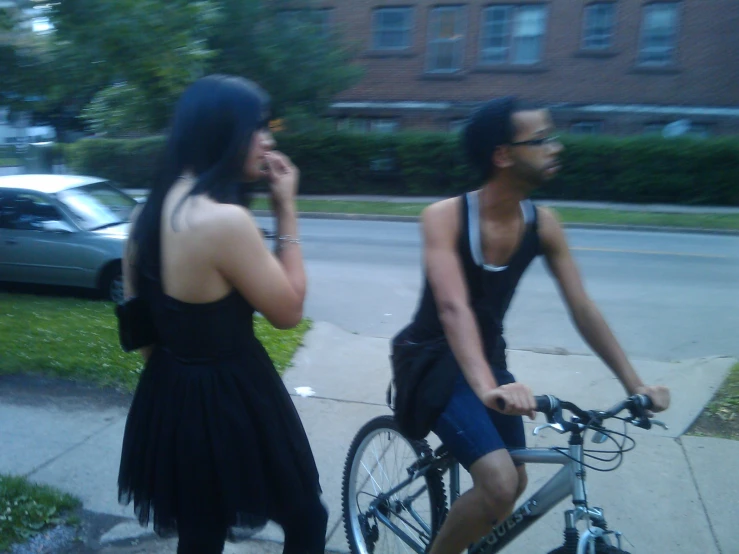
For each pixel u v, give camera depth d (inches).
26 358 218.5
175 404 89.1
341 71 805.9
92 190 367.9
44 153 967.0
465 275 99.6
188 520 90.7
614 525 141.5
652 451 171.0
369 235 580.4
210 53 320.8
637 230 637.9
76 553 131.3
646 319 319.3
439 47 957.2
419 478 118.5
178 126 87.9
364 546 129.1
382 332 290.7
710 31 872.3
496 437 96.9
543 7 912.9
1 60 321.7
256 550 132.7
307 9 789.9
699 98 887.1
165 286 86.0
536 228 100.5
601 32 903.1
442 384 99.7
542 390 216.4
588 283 397.1
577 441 90.8
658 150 767.1
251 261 82.9
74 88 325.1
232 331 87.6
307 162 877.8
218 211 82.5
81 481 155.0
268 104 90.7
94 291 350.9
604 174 789.2
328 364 233.8
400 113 977.5
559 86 925.2
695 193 767.7
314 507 99.0
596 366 235.9
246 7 707.4
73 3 293.0
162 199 87.1
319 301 343.6
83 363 215.6
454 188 852.0
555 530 138.9
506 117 93.0
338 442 178.2
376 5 962.1
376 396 207.8
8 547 131.6
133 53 301.6
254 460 90.0
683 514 145.3
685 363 237.8
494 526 103.0
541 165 93.7
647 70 893.2
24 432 178.1
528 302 341.1
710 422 187.6
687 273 428.8
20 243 338.3
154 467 91.9
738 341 285.7
